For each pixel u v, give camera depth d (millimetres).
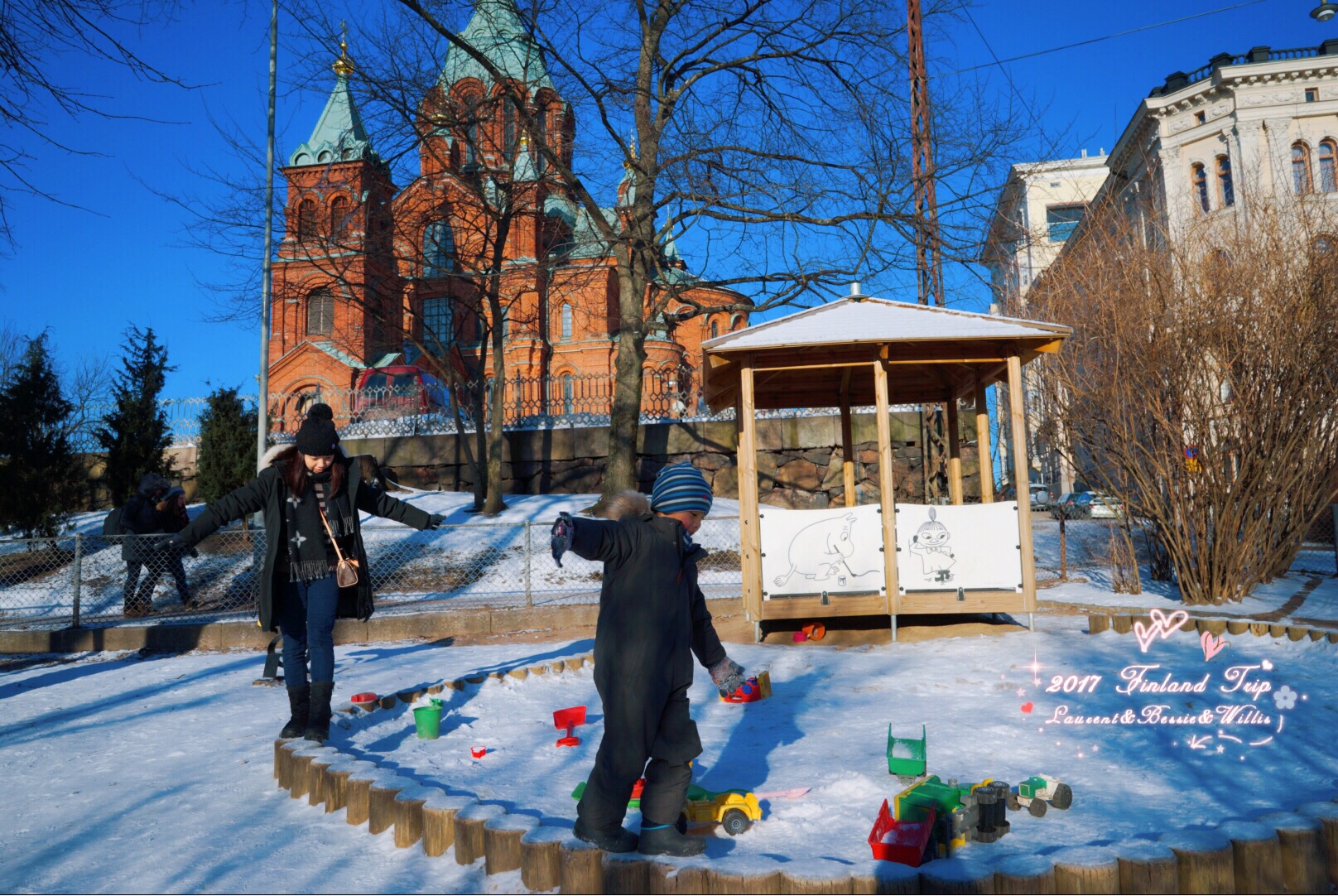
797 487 18156
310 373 44594
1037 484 28859
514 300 20047
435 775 4188
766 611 8039
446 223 19578
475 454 19688
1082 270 11164
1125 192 12055
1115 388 10148
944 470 15656
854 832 3166
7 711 6789
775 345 7988
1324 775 3646
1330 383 9664
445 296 19359
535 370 48781
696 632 3293
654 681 2961
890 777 3758
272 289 16016
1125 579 11047
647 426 19000
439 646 9539
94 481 21094
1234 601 9664
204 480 18438
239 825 3705
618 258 16750
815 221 15117
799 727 4902
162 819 3850
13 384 17469
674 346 48500
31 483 16516
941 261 15383
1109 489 10984
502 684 6469
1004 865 2553
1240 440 9594
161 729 5859
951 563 7953
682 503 3189
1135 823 3141
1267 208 10961
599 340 49438
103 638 10328
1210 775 3723
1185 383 9727
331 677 4848
